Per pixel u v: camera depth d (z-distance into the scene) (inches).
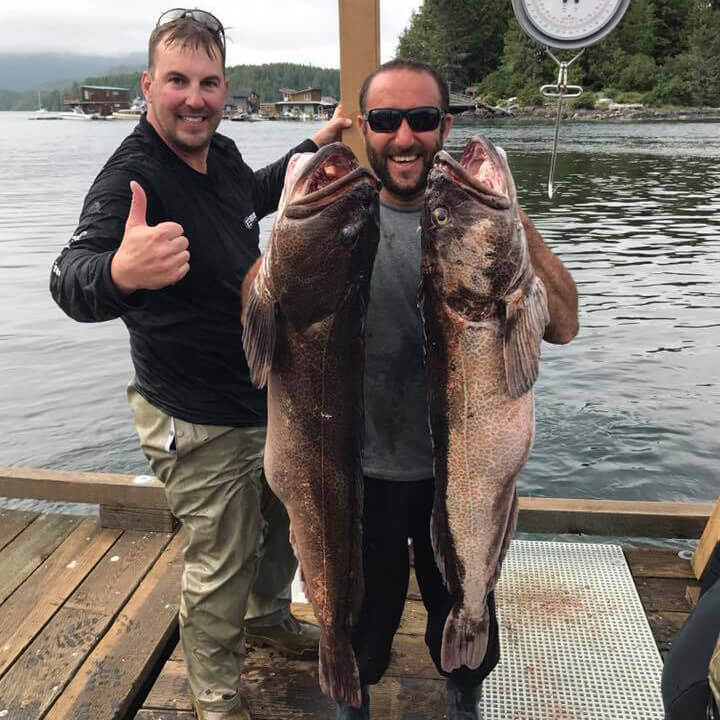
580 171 1016.9
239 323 94.6
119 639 118.0
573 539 184.9
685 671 65.4
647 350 326.0
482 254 71.9
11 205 784.3
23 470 157.0
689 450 236.1
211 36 90.7
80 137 2381.9
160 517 148.3
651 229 628.1
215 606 97.2
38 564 139.2
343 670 81.1
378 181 81.1
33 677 109.9
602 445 239.9
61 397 292.7
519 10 119.9
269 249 72.7
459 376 74.7
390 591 88.4
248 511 97.9
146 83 92.5
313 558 80.0
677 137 1545.3
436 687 108.0
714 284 440.1
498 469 76.0
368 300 75.8
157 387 95.5
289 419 76.5
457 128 1696.6
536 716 99.3
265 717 104.3
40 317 400.2
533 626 115.7
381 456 84.5
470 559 78.0
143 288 65.7
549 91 124.7
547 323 75.1
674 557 135.2
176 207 91.2
